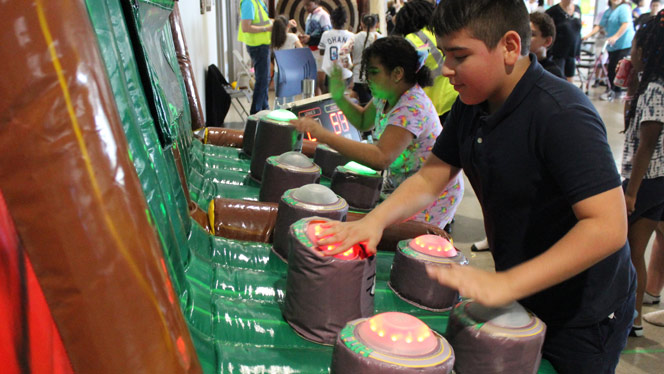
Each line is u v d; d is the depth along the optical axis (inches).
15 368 24.9
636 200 104.4
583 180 42.3
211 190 102.0
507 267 52.7
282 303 63.6
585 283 49.6
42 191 26.1
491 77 45.1
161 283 30.1
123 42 54.2
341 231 53.5
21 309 25.6
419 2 130.7
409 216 56.7
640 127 98.8
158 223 49.4
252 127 127.8
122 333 28.4
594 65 389.7
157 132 62.6
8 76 25.3
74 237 26.8
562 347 52.2
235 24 369.4
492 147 48.4
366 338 42.7
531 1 402.6
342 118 152.6
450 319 50.9
